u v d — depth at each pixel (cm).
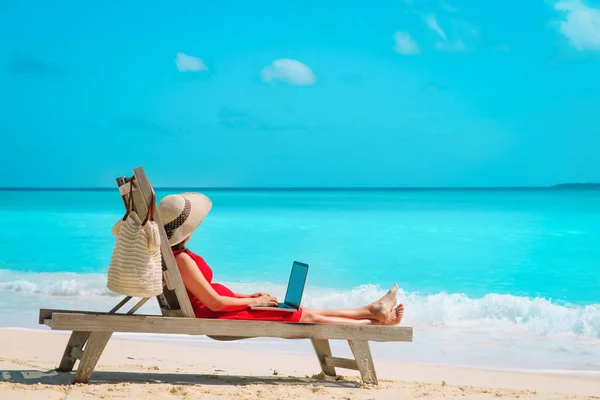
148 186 451
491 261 1775
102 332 455
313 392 478
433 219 3098
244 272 1603
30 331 837
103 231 2439
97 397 418
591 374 708
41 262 1703
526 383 655
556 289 1389
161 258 464
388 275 1584
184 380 519
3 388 436
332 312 529
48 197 7606
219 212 3959
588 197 6831
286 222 2939
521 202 5372
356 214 3619
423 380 659
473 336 951
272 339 891
